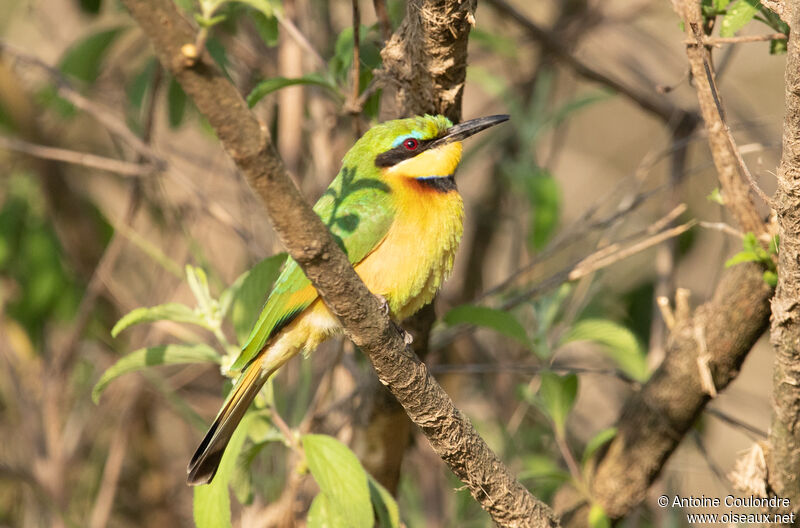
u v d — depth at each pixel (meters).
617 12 14.05
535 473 9.41
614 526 9.45
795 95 6.25
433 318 9.46
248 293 8.38
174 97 11.41
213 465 8.02
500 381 13.11
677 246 12.27
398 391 6.86
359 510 7.61
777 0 6.86
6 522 13.27
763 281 7.91
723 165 7.75
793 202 6.50
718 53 11.38
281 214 5.35
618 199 15.19
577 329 9.56
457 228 8.96
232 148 4.86
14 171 13.38
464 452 7.21
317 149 11.62
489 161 14.14
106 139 14.07
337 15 13.80
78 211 13.55
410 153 8.82
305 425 9.65
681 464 11.65
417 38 7.84
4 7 13.90
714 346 8.40
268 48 12.88
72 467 13.01
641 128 16.62
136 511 13.32
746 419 15.88
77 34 14.09
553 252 10.55
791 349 7.05
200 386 13.90
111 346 13.16
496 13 13.87
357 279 6.05
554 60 13.48
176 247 13.48
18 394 12.57
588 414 14.16
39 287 12.52
